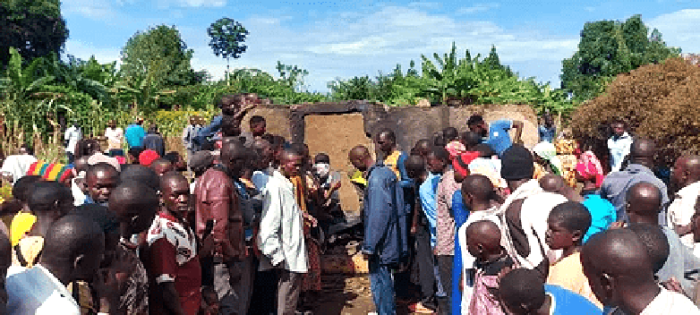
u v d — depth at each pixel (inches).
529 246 132.7
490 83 714.8
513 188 155.3
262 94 1323.8
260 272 211.8
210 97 1312.7
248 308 198.8
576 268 110.5
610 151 342.6
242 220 179.3
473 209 154.5
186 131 510.0
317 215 280.7
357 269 299.1
